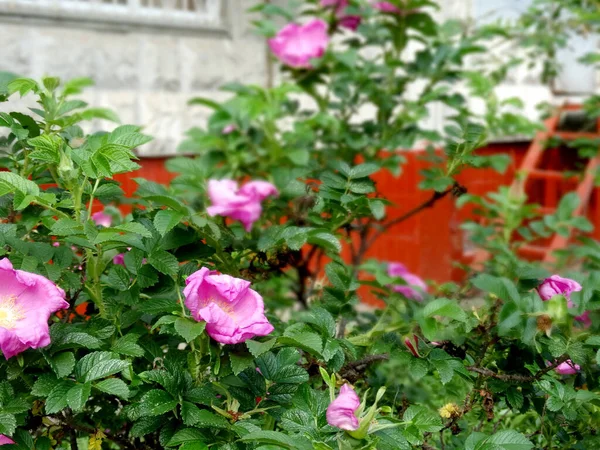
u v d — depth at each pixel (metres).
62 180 0.97
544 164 3.24
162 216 0.91
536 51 2.69
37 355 0.82
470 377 0.93
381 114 1.99
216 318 0.80
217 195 1.21
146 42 2.44
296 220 1.35
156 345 0.94
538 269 1.04
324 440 0.81
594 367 0.96
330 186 1.12
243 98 1.78
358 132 2.00
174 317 0.82
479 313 1.03
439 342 1.00
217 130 2.00
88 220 0.88
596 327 1.06
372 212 1.14
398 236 2.80
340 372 0.98
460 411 0.97
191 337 0.79
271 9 1.99
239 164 1.89
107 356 0.84
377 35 2.01
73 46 2.28
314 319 0.93
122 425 1.04
